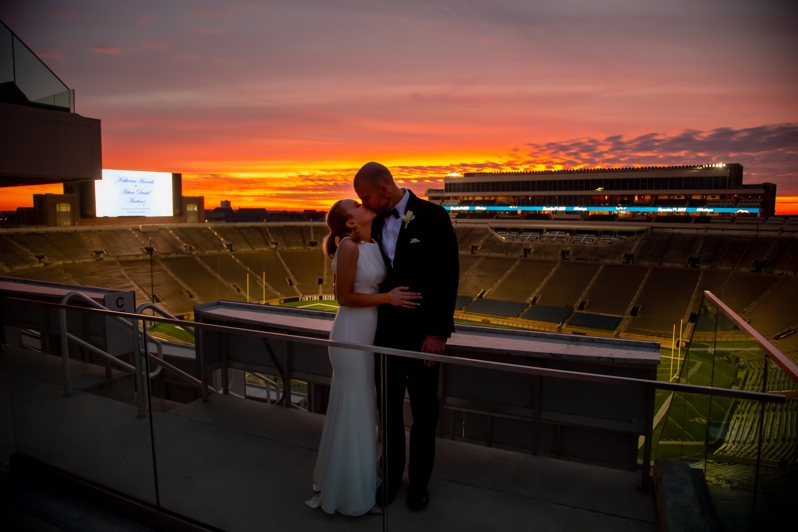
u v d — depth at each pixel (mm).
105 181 50438
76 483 2855
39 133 7316
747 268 40625
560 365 3131
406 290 2438
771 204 53469
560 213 61000
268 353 3744
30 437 3043
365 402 2461
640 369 2893
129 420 3049
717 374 2885
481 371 3338
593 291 42000
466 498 2508
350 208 2428
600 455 3145
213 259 50000
